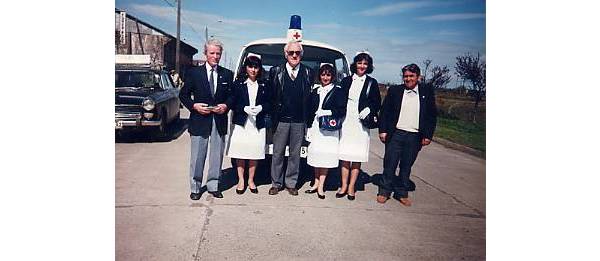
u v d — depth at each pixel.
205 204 3.49
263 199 3.67
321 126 3.54
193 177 3.56
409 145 3.67
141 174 4.18
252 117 3.58
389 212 3.51
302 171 4.53
